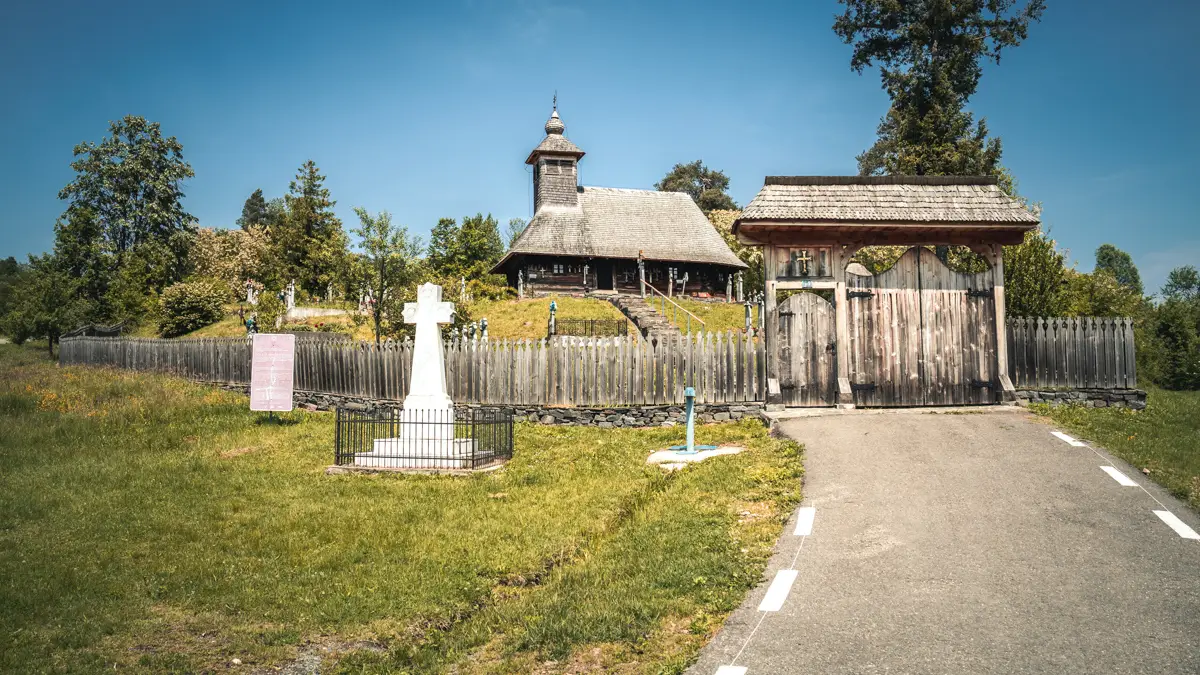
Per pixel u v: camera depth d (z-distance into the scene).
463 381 19.94
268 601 8.27
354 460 14.92
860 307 17.19
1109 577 7.40
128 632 7.42
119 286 56.53
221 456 16.20
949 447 12.59
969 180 17.55
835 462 12.06
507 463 14.53
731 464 12.52
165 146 69.62
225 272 70.75
